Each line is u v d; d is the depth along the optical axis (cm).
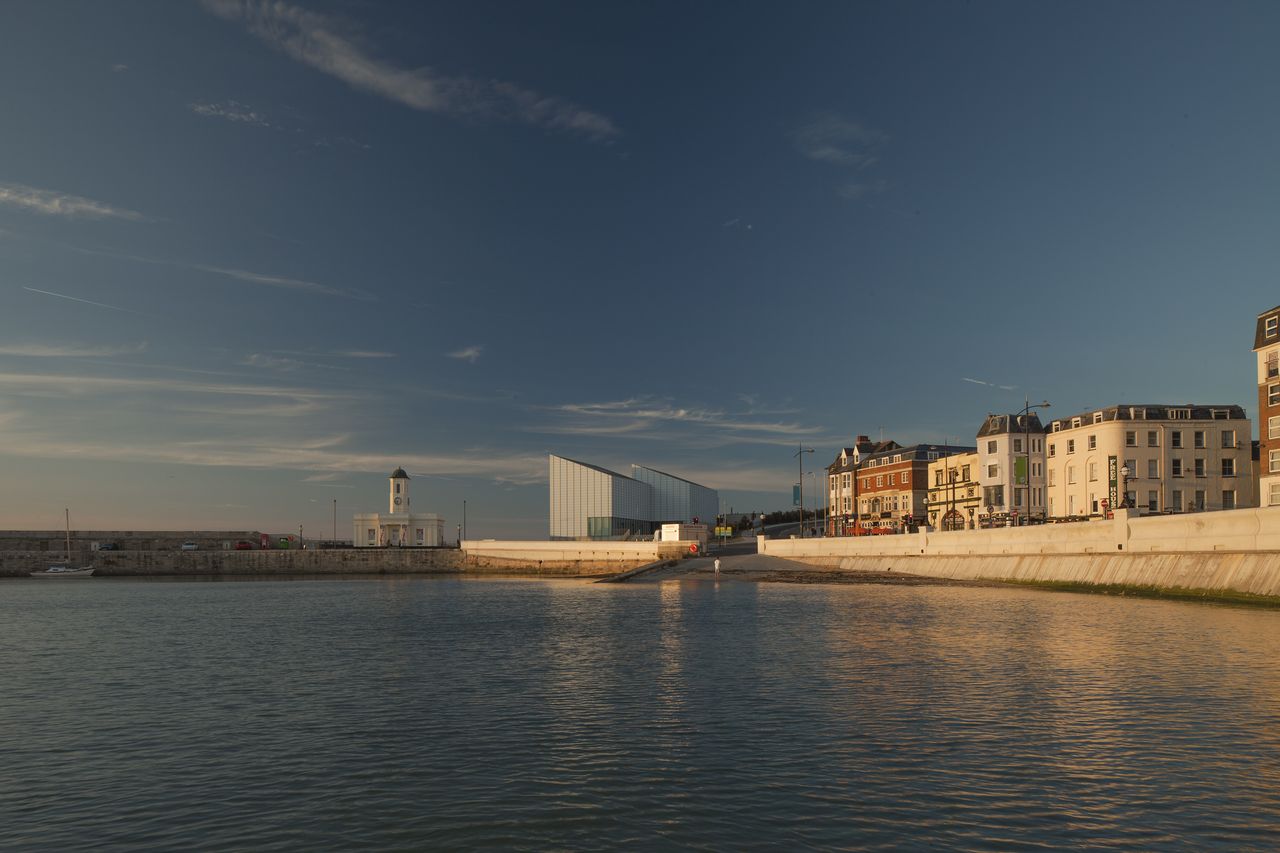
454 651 4084
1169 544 5969
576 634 4738
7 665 3878
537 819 1675
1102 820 1619
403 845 1559
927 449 13200
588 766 2020
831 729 2316
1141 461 9356
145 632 5306
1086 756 2014
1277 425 6950
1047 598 6241
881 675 3109
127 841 1609
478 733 2356
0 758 2195
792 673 3203
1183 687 2738
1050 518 9756
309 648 4322
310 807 1775
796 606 6222
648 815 1689
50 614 6881
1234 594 5278
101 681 3394
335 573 15862
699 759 2059
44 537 16512
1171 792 1762
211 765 2098
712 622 5206
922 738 2205
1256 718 2338
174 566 15850
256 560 16025
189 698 2981
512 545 15475
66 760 2170
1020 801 1728
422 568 15975
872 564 9831
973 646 3762
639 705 2686
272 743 2297
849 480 15325
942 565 8719
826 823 1628
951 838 1545
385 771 2014
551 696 2869
